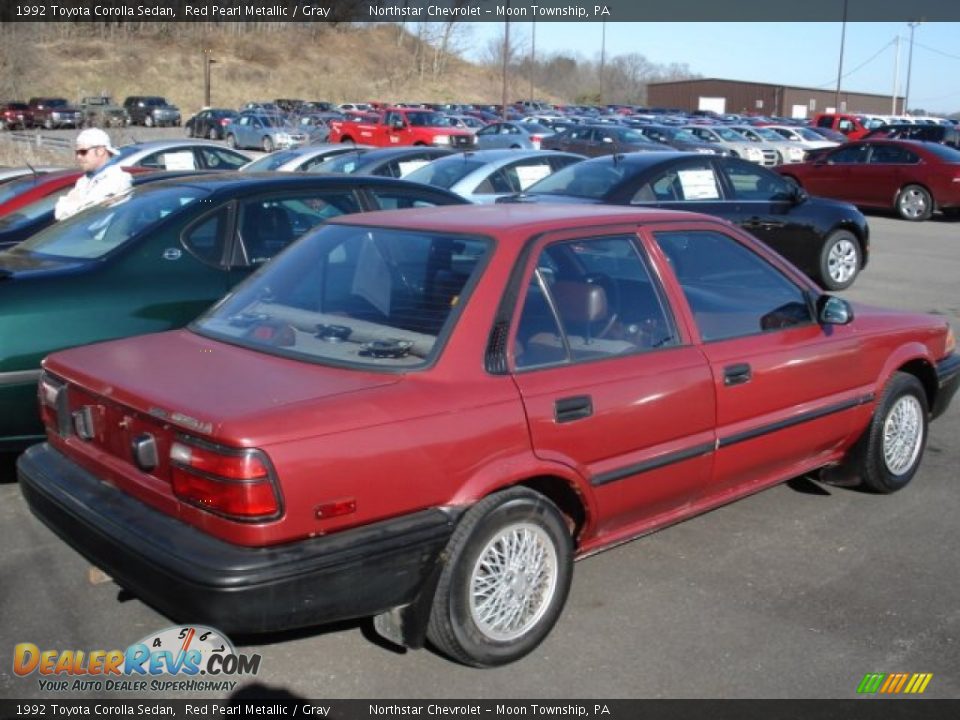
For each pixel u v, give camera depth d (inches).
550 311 148.3
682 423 159.8
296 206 240.8
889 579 170.2
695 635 150.8
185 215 223.1
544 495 149.0
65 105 1708.9
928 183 763.4
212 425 119.9
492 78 3348.9
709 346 167.2
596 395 146.9
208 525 121.6
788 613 157.8
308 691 136.2
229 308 165.5
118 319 205.9
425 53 3152.1
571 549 148.0
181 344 155.0
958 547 184.1
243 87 2556.6
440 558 132.0
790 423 178.4
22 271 207.3
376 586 125.9
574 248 155.3
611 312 157.0
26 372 194.9
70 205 294.5
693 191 412.5
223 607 117.2
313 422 122.1
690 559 177.9
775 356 175.0
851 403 191.6
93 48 2426.2
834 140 1392.7
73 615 156.0
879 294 452.8
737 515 198.8
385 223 165.6
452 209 173.3
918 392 208.8
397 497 127.5
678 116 2076.8
